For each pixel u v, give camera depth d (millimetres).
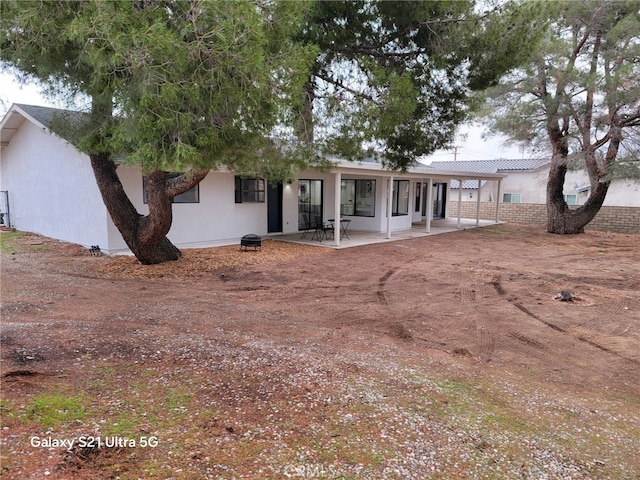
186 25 3811
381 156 7379
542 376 3773
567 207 16484
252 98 4426
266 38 4250
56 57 4680
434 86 6664
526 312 5773
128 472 1982
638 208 16688
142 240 8102
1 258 8969
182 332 4355
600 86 12172
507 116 14664
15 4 3900
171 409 2654
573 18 12938
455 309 5887
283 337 4426
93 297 5887
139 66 3744
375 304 6094
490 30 5918
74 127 6371
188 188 7492
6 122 12562
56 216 11828
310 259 9672
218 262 8914
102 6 3658
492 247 12234
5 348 3486
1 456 1955
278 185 13828
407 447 2424
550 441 2637
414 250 11328
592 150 14211
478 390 3365
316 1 5328
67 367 3182
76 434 2242
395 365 3766
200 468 2068
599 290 7074
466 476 2191
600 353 4348
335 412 2770
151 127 4059
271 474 2074
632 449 2607
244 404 2793
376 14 5762
